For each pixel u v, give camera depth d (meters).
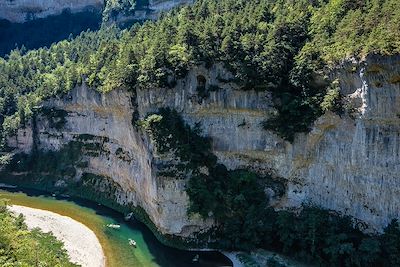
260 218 79.44
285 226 76.75
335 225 73.69
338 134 74.00
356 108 70.75
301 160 79.31
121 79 95.25
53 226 92.56
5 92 139.25
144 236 87.88
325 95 74.69
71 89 117.19
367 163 70.81
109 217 98.12
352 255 69.50
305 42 80.44
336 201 75.94
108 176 109.88
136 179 96.88
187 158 84.25
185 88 86.69
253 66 81.12
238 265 76.00
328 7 82.62
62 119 121.50
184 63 85.44
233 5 99.56
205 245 81.75
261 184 83.69
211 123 86.81
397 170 68.31
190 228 83.31
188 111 87.25
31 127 126.69
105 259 80.00
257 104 82.25
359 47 68.75
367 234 72.12
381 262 69.00
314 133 76.19
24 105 130.50
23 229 81.94
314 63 75.75
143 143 90.50
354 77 70.19
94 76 108.62
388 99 67.00
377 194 70.69
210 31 85.50
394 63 64.69
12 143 130.38
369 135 69.88
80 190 113.25
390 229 68.38
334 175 75.81
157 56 87.75
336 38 75.12
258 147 83.50
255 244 79.00
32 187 120.56
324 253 72.88
